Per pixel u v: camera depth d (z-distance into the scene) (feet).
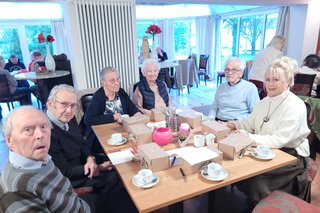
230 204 6.31
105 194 4.70
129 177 3.67
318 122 7.03
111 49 10.53
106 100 6.88
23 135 2.84
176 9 26.45
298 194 4.92
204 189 3.33
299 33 15.65
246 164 3.93
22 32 21.91
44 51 23.24
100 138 5.32
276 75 4.87
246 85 7.14
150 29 11.65
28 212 2.56
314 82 9.93
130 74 11.19
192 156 3.89
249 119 5.75
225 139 4.36
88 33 9.94
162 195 3.21
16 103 16.62
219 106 7.67
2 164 8.88
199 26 25.88
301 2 14.48
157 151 3.97
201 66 23.50
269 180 4.58
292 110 4.76
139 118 5.79
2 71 13.37
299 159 4.84
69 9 9.46
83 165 4.83
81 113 7.86
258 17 20.84
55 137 4.39
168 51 27.78
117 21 10.32
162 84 8.15
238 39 23.32
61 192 3.14
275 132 4.79
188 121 5.53
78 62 10.12
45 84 12.91
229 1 12.66
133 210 4.33
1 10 20.59
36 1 9.98
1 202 2.51
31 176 2.83
